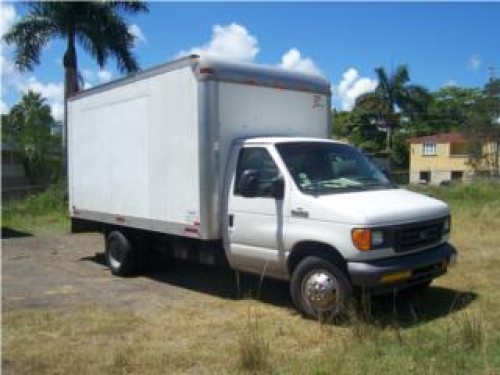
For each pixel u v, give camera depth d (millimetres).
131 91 9914
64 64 25922
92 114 11102
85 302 8727
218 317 7797
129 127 10000
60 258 12664
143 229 9773
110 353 6512
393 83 63312
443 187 27984
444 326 7109
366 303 7125
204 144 8320
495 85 55312
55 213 21234
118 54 26156
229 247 8391
